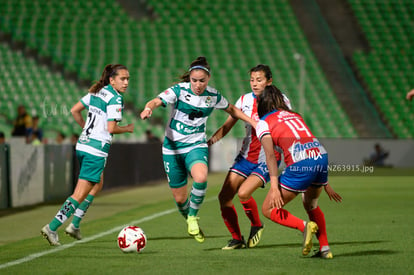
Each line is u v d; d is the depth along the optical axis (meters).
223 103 20.70
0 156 34.97
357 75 101.56
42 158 40.22
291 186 17.80
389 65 102.88
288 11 107.56
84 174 21.94
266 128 18.02
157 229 26.41
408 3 112.94
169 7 105.69
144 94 86.38
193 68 19.94
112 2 104.69
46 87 82.62
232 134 80.69
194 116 20.56
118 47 95.81
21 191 37.31
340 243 21.94
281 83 95.12
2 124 70.25
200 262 18.02
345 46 105.75
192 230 19.44
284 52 100.25
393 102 97.56
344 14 111.31
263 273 16.25
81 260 18.47
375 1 113.25
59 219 21.42
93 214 32.94
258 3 108.31
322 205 37.28
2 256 19.36
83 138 22.17
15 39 90.62
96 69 90.12
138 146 57.34
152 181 61.12
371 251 20.03
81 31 97.62
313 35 106.94
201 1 107.25
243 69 95.50
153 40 98.56
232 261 18.19
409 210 34.28
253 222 21.05
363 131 93.88
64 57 90.38
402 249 20.47
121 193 46.78
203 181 19.30
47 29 96.62
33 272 16.58
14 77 84.06
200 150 20.75
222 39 100.69
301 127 18.05
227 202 20.73
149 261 18.25
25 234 25.55
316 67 98.44
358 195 45.00
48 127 70.44
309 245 17.38
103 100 21.98
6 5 100.56
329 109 93.06
